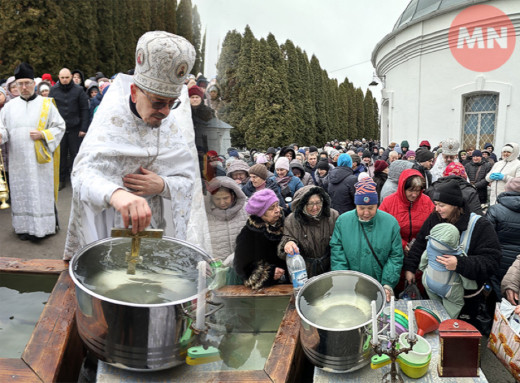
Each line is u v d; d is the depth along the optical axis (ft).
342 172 12.28
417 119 39.27
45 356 2.47
